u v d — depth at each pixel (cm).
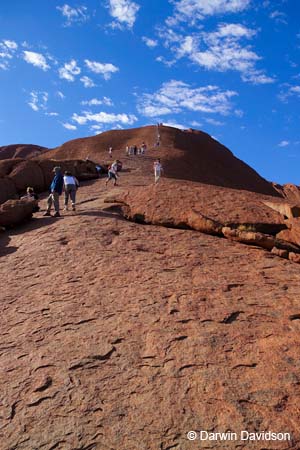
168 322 605
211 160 7300
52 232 1050
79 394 482
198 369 505
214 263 825
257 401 451
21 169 2098
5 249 984
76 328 610
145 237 989
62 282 767
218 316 612
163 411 451
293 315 603
